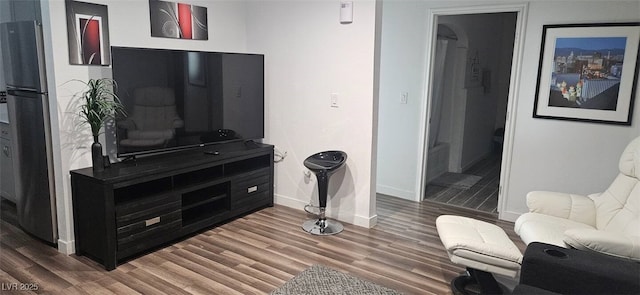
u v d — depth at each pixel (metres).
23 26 3.02
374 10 3.48
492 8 3.89
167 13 3.63
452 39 5.57
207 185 3.55
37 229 3.36
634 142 2.86
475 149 6.60
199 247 3.33
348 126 3.80
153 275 2.87
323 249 3.35
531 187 3.92
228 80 3.84
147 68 3.24
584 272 2.14
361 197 3.83
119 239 2.95
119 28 3.31
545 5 3.61
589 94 3.52
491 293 2.61
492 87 6.98
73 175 3.01
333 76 3.82
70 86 3.04
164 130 3.42
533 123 3.81
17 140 3.33
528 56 3.75
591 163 3.60
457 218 2.94
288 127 4.22
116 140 3.16
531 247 2.35
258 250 3.30
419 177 4.63
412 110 4.56
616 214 2.79
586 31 3.46
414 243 3.50
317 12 3.81
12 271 2.89
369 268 3.04
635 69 3.31
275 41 4.16
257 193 4.14
